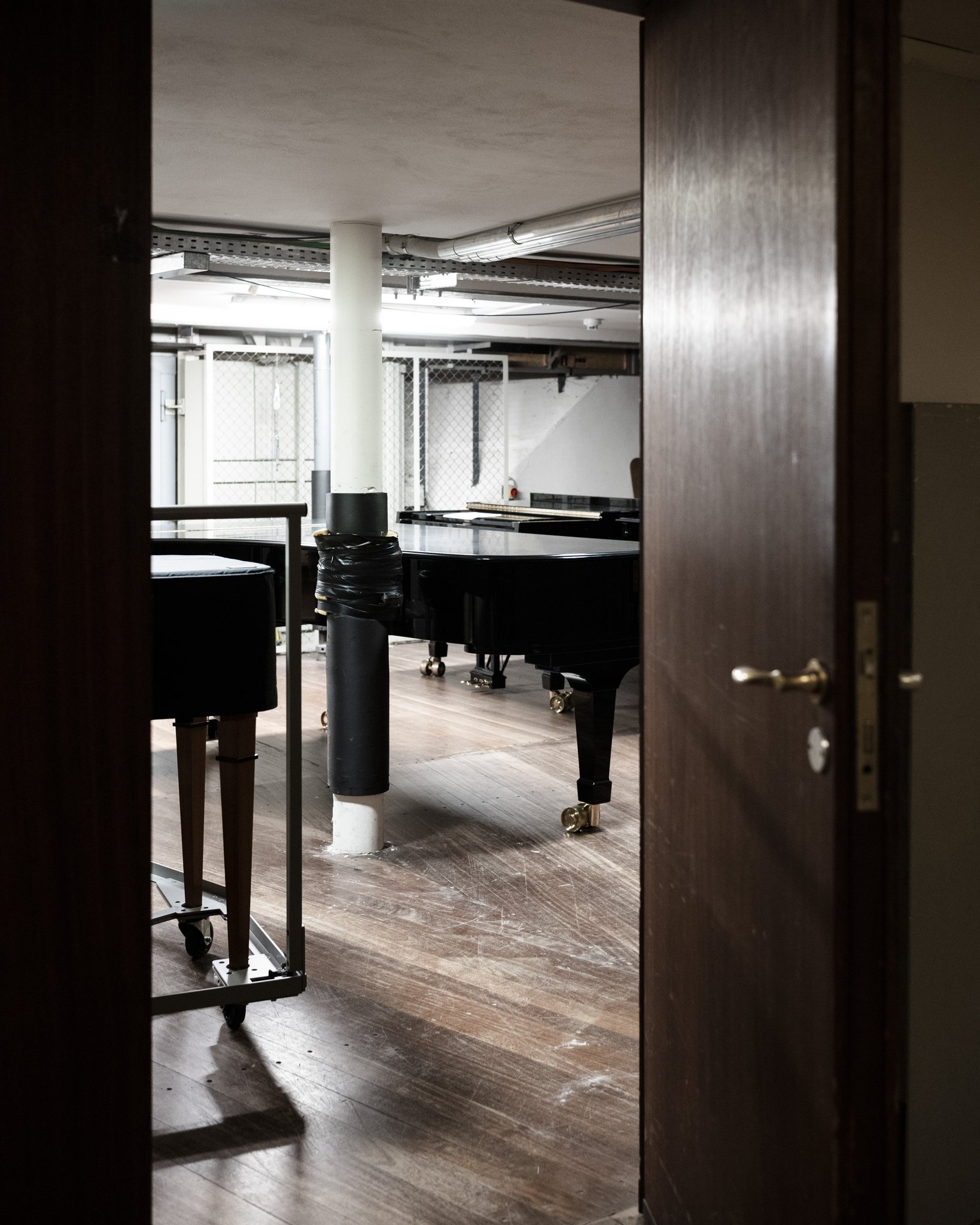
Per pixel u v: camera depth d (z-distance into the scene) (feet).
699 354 5.89
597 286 19.61
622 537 23.49
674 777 6.39
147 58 4.85
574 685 15.31
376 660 14.14
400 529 22.95
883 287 4.54
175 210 14.62
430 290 18.76
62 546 4.85
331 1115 8.41
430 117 10.62
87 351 4.84
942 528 6.84
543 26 8.44
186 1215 7.22
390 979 10.77
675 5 6.11
